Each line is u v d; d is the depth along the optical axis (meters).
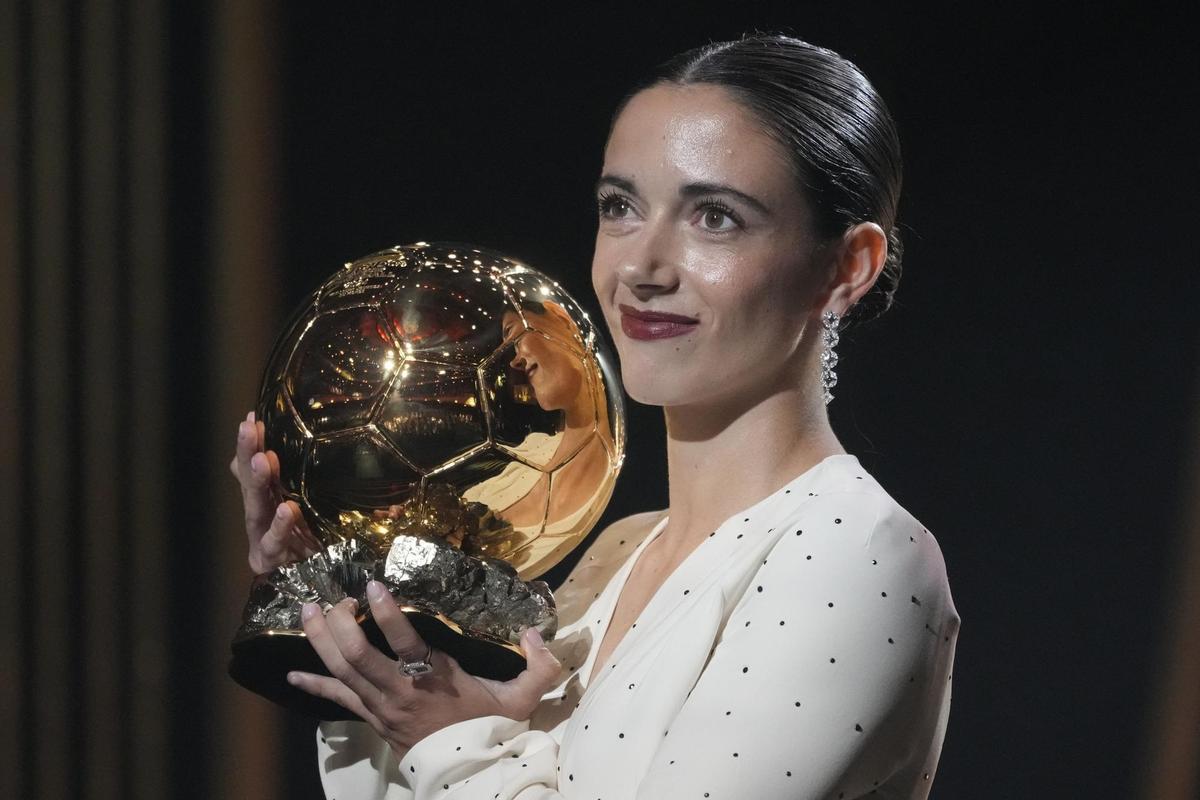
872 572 4.46
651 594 5.14
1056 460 14.57
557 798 4.57
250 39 13.85
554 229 14.56
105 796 13.62
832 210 4.84
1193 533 14.13
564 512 4.82
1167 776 13.98
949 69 14.66
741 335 4.79
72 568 13.59
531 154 14.52
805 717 4.29
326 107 14.22
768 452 5.02
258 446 4.92
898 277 5.36
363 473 4.61
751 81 4.77
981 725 14.48
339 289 4.81
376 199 14.36
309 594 4.66
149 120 13.62
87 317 13.57
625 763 4.61
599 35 14.43
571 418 4.73
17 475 13.41
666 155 4.77
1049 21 14.48
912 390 14.86
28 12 13.26
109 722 13.65
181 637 13.80
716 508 5.09
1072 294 14.57
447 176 14.46
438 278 4.73
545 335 4.73
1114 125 14.46
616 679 4.79
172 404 13.80
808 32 14.48
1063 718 14.30
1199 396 14.21
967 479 14.75
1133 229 14.45
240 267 13.93
